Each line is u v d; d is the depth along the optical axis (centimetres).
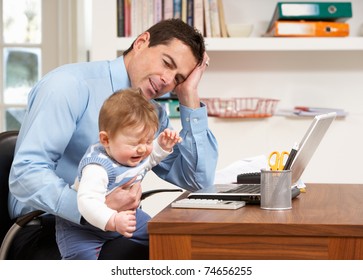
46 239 248
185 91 262
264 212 191
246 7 439
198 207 200
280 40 410
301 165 238
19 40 493
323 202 218
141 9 412
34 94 237
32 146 218
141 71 242
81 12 492
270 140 414
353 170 416
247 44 410
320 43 409
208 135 267
